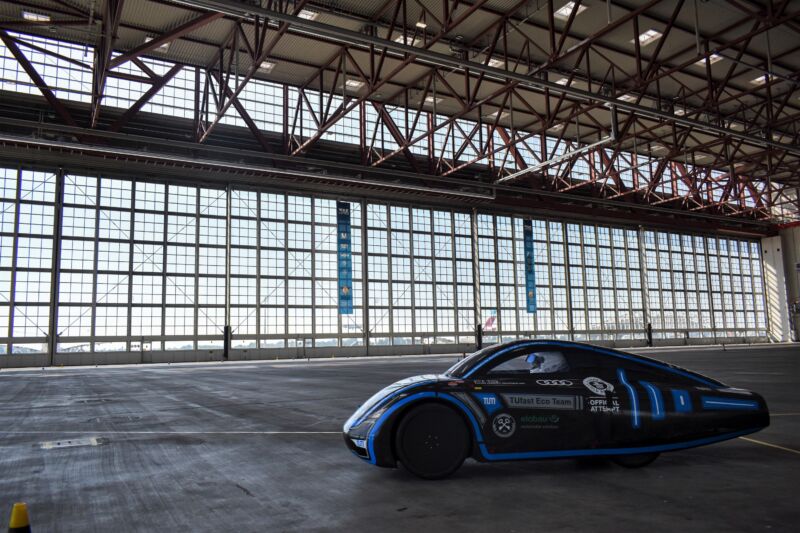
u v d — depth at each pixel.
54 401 13.12
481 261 49.91
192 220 39.38
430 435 5.23
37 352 34.38
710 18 26.23
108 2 20.61
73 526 4.14
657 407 5.60
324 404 11.84
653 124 41.22
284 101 36.50
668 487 4.95
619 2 24.92
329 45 29.67
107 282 36.59
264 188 41.75
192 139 34.44
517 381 5.49
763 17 21.73
